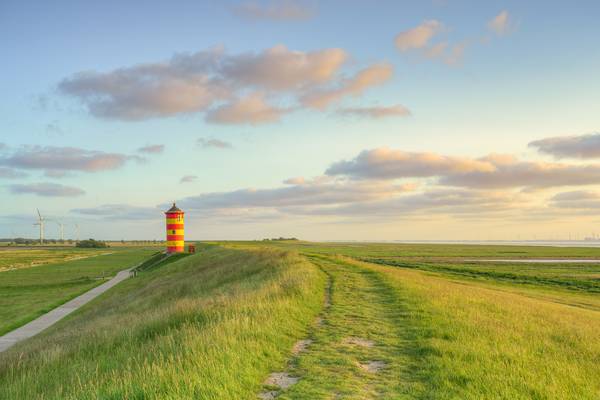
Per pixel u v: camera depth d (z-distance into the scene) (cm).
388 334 1393
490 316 1759
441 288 2639
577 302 3319
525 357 1146
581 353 1288
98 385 897
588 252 12619
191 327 1377
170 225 8600
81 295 5131
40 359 1463
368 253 11188
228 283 3331
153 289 4241
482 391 891
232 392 849
